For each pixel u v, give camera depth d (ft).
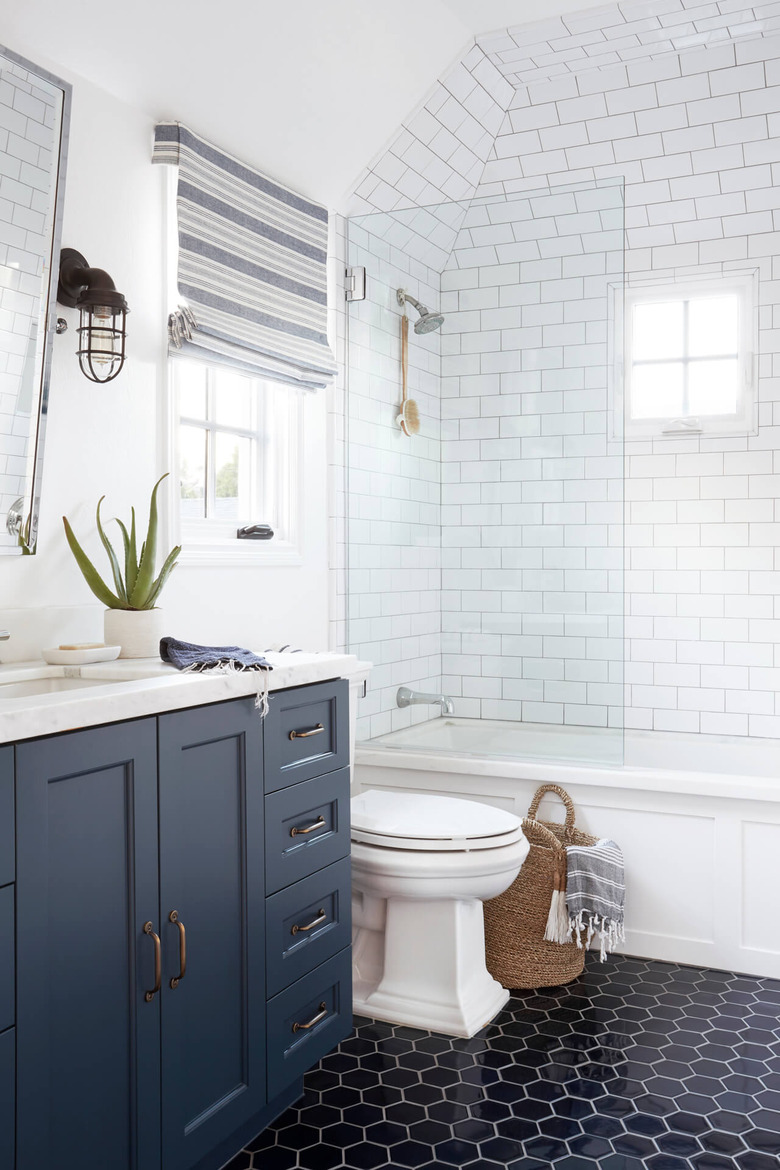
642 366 13.51
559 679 10.41
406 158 10.98
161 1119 5.57
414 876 8.23
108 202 7.71
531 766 10.27
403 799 9.51
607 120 11.35
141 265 8.07
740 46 10.18
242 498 10.14
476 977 8.79
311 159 9.96
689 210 12.53
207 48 7.95
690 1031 8.37
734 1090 7.43
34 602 7.09
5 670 6.29
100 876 5.18
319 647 10.85
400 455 11.02
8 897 4.61
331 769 7.41
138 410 8.06
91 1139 5.11
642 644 13.33
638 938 10.00
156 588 7.33
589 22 9.79
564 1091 7.43
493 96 11.10
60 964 4.91
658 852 9.87
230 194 8.86
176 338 8.23
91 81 7.50
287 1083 6.81
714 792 9.48
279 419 10.36
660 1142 6.75
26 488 6.77
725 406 13.05
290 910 6.86
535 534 10.49
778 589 12.64
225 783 6.19
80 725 4.98
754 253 12.69
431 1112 7.16
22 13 6.66
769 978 9.44
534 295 10.41
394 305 11.03
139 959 5.42
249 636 9.61
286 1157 6.61
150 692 5.47
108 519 7.75
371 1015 8.73
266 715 6.57
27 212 6.52
